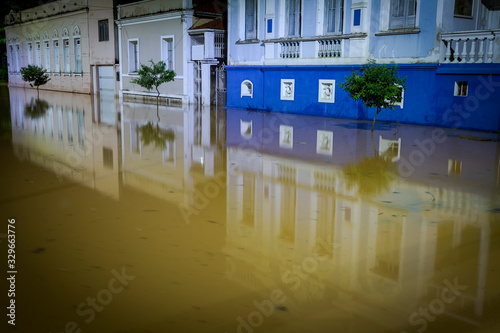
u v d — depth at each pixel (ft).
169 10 84.99
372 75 41.83
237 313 11.41
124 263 14.32
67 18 123.03
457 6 47.75
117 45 104.17
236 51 71.72
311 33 59.06
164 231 17.28
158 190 23.25
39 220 18.37
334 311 11.55
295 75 62.08
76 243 15.93
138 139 41.29
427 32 47.16
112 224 17.98
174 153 34.12
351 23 53.93
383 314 11.43
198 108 76.23
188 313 11.40
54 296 12.15
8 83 165.37
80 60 121.29
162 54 89.10
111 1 102.37
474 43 43.86
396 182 24.97
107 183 24.64
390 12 50.44
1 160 30.81
